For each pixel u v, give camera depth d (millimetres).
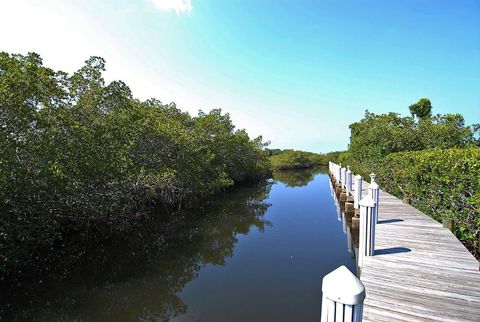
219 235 12031
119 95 12578
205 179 20266
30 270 8492
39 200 8125
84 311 6434
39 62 9883
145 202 14891
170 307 6434
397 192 12602
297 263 8578
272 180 35000
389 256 5348
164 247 10633
